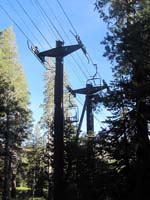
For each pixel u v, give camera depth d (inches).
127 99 882.8
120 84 882.8
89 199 960.9
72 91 1131.9
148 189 856.9
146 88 797.9
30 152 2527.1
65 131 1174.3
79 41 808.9
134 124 892.0
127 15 863.1
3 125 1951.3
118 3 886.4
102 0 918.4
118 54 811.4
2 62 2030.0
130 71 884.6
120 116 925.2
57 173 782.5
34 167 2477.9
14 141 2057.1
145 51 737.0
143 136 879.1
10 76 2065.7
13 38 2107.5
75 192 968.9
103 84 1111.0
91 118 1122.7
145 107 852.6
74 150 1075.3
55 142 798.5
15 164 2306.8
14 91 2031.3
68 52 813.9
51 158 1493.6
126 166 904.3
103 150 981.2
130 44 745.6
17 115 2063.2
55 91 816.9
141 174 863.7
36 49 807.1
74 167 1053.8
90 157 1063.6
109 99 898.1
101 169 1016.9
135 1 834.2
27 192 2623.0
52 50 817.5
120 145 912.3
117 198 907.4
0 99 1911.9
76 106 1306.6
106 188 925.8
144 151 877.8
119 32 788.0
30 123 2203.5
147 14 746.8
